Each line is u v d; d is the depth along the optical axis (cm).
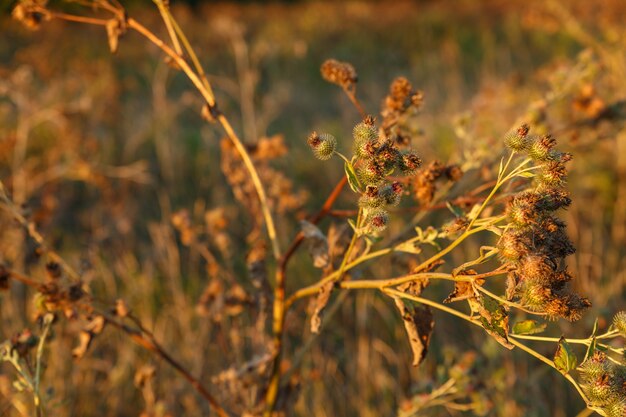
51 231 508
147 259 502
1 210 406
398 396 388
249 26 1684
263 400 262
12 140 562
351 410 383
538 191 183
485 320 183
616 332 179
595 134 377
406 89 247
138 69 1177
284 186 312
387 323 438
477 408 307
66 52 1218
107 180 601
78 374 380
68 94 739
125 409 383
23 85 573
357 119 875
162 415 296
